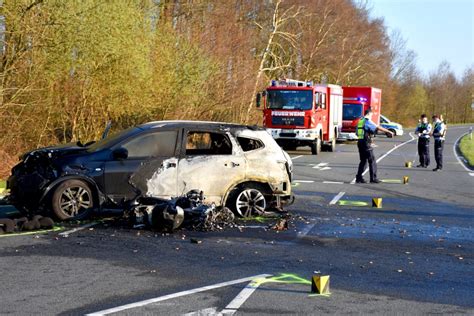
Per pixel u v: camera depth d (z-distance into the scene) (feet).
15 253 25.50
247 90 107.55
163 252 26.37
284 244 28.71
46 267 23.41
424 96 302.25
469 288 22.12
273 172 35.65
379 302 20.03
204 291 20.75
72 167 31.89
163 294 20.30
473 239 31.40
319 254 26.89
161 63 77.61
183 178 33.35
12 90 57.21
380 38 202.80
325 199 44.98
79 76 64.64
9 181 33.55
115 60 65.05
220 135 35.37
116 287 20.99
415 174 66.95
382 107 240.32
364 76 203.82
